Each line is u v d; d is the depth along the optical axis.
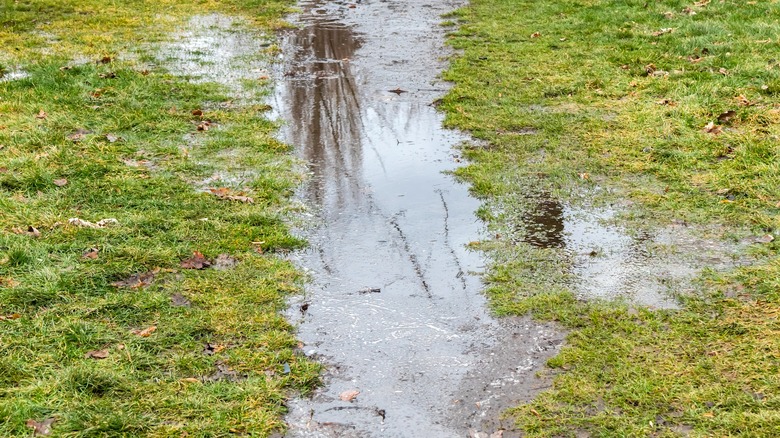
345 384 4.40
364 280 5.52
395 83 10.62
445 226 6.38
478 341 4.80
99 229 5.95
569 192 7.00
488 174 7.41
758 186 6.88
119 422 3.88
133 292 5.15
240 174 7.35
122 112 8.92
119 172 7.21
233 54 11.98
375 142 8.38
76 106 9.06
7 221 6.04
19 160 7.23
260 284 5.36
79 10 14.84
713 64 10.51
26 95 9.31
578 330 4.87
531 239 6.14
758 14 13.18
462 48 12.38
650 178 7.26
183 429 3.91
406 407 4.21
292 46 12.60
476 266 5.72
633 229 6.27
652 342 4.70
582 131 8.49
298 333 4.86
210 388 4.24
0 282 5.14
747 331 4.77
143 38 12.80
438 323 5.00
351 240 6.12
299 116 9.22
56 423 3.87
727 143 7.87
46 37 12.75
